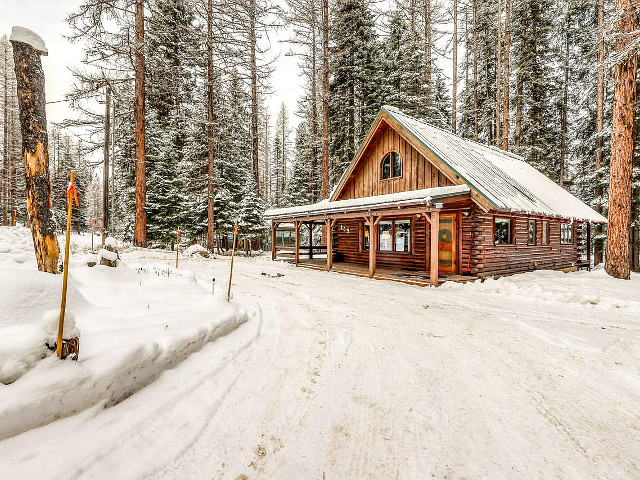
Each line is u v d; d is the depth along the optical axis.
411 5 25.94
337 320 5.27
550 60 19.83
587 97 18.27
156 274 7.31
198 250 16.98
